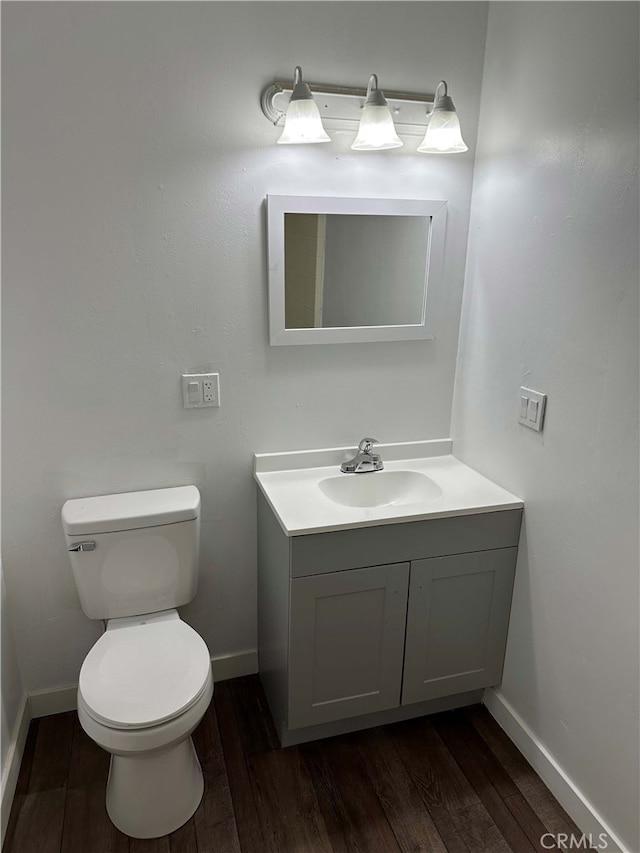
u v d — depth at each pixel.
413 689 1.97
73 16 1.52
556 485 1.69
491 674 2.04
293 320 1.93
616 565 1.49
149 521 1.80
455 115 1.68
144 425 1.90
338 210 1.86
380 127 1.64
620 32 1.34
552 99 1.58
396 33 1.78
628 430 1.42
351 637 1.82
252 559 2.18
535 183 1.68
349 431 2.14
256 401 2.00
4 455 1.79
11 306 1.67
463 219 2.02
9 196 1.59
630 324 1.38
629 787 1.51
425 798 1.78
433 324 2.09
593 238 1.48
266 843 1.63
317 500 1.84
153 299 1.79
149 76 1.62
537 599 1.83
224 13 1.62
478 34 1.85
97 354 1.79
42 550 1.91
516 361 1.83
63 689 2.07
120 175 1.67
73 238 1.67
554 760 1.79
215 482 2.04
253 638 2.26
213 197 1.76
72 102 1.57
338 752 1.94
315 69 1.74
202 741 1.97
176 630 1.81
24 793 1.77
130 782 1.62
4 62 1.50
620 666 1.50
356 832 1.67
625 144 1.35
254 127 1.74
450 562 1.84
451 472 2.11
